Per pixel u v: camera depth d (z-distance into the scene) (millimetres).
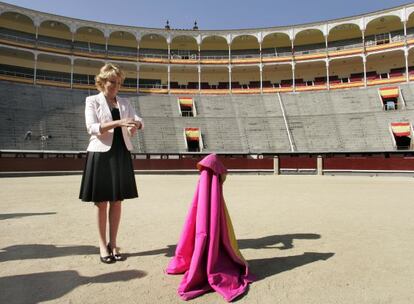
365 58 40062
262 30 44594
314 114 35656
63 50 40750
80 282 3158
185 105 38500
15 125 29578
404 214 7098
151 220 6375
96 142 3779
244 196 10852
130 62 43875
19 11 38906
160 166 28156
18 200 9641
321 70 46812
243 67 46125
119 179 3826
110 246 3924
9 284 3105
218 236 3221
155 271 3471
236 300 2785
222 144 32812
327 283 3139
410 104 33250
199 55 45188
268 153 29266
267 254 4078
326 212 7395
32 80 38000
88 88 40250
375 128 31516
